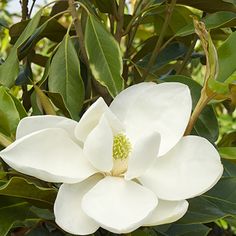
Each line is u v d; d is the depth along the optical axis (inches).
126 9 70.1
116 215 35.6
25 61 51.9
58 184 41.2
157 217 35.9
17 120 40.3
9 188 37.6
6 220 39.5
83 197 36.2
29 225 43.0
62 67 44.4
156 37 53.3
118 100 39.4
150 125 38.8
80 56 49.1
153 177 37.6
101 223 34.6
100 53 44.1
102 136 36.5
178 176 37.4
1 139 39.2
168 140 38.2
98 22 44.9
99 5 49.1
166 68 58.2
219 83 37.7
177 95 38.7
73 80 44.2
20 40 45.0
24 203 40.3
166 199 36.6
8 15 82.3
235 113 107.1
